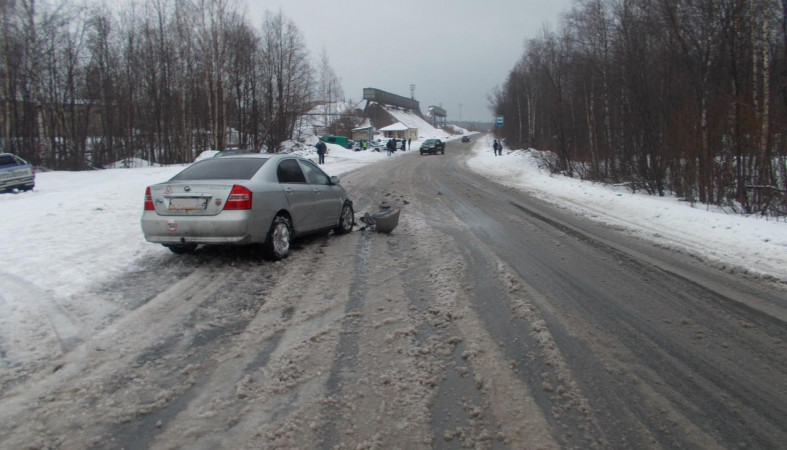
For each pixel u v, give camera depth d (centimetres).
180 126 4138
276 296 541
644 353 409
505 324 466
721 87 1593
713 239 884
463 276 625
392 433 295
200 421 304
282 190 720
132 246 750
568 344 424
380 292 557
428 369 375
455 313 491
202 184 649
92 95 3628
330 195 855
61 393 334
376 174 2523
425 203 1382
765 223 1009
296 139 5353
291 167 784
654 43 2014
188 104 3978
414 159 4381
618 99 2233
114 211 1024
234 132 5009
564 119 3158
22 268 605
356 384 351
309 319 474
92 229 844
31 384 345
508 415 316
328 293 553
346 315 484
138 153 4238
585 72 2828
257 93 4369
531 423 307
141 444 281
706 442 290
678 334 450
